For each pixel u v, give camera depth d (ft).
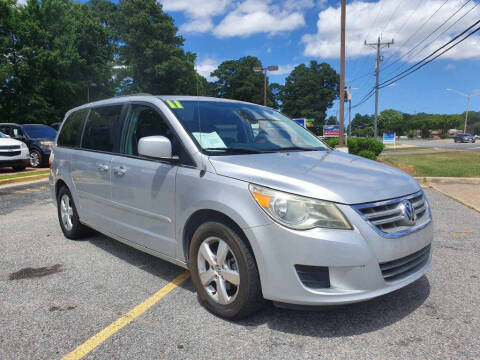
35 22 113.50
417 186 10.79
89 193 15.34
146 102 13.17
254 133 13.04
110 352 8.83
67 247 16.65
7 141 44.57
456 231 18.39
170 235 11.54
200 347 8.95
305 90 302.04
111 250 16.16
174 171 11.22
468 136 217.36
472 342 8.97
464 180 33.83
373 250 8.78
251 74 279.28
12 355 8.76
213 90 283.38
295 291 8.82
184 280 12.92
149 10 176.35
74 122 17.60
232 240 9.55
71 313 10.70
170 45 175.94
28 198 29.14
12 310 10.92
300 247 8.69
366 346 8.87
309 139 14.37
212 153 10.97
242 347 8.91
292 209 8.86
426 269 10.19
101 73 133.49
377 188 9.57
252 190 9.36
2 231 19.44
